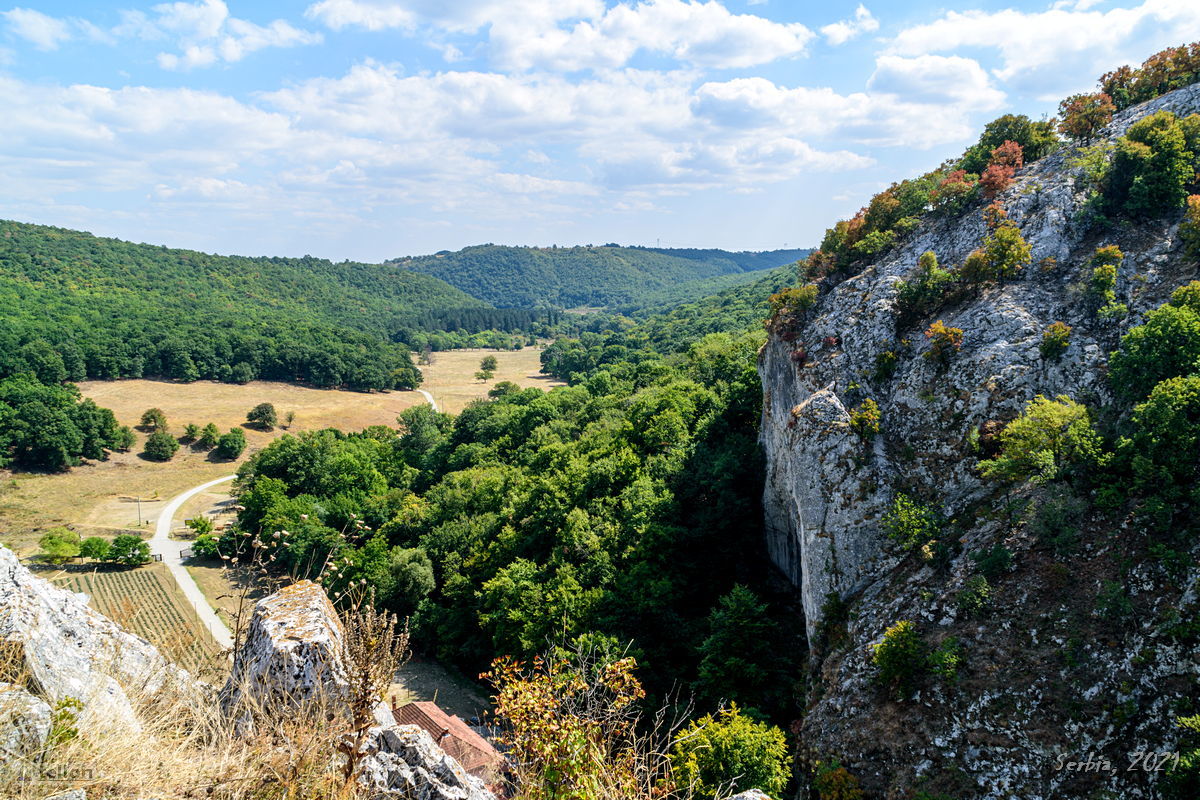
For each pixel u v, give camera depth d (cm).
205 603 5778
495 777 909
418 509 6856
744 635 3453
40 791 586
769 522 4528
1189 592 2216
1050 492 2767
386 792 723
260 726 731
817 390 3881
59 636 764
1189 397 2503
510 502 6106
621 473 5381
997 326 3462
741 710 3030
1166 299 3170
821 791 2445
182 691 791
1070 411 2795
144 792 627
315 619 848
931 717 2436
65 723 641
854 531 3256
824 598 3262
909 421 3506
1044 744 2197
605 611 3994
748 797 938
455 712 4178
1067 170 4069
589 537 4622
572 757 824
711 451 5341
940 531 3034
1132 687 2156
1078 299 3422
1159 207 3681
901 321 3919
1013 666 2394
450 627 4922
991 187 4219
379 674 739
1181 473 2445
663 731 3225
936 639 2619
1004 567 2658
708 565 4478
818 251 4956
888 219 4703
